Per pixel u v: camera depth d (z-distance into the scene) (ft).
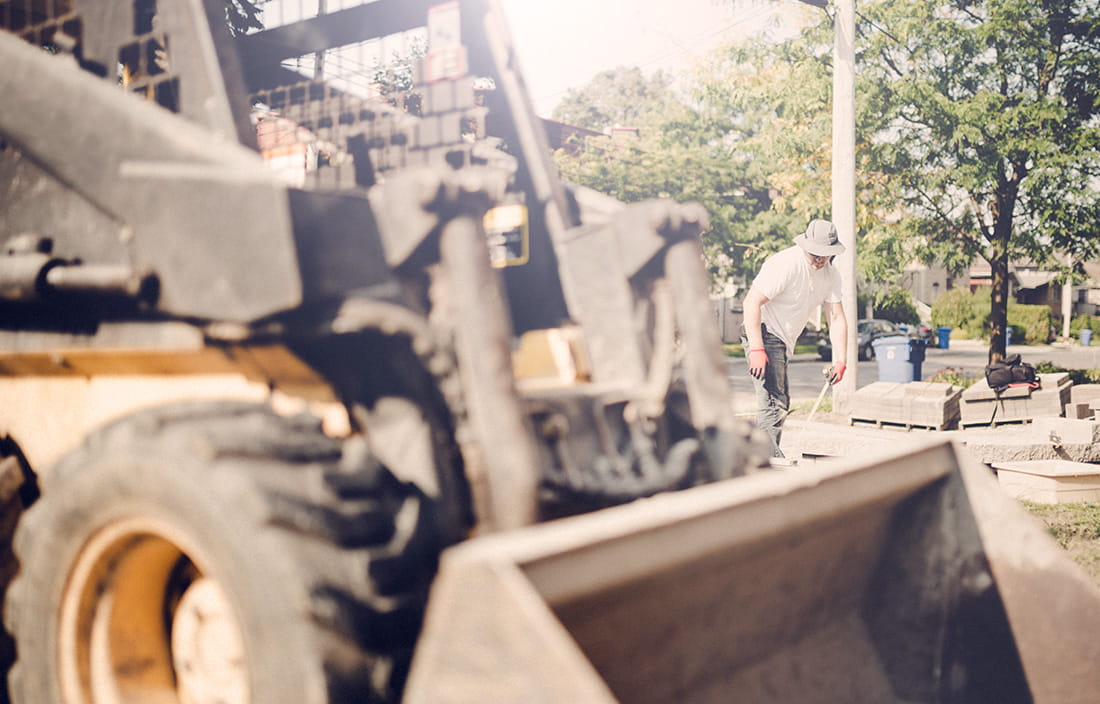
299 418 5.95
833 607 7.85
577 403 7.13
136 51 8.39
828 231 17.90
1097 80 50.72
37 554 6.20
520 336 9.02
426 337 5.99
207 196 5.97
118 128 6.50
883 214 55.21
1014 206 55.11
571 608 4.66
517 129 9.39
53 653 6.16
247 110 7.95
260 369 6.60
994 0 50.37
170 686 6.30
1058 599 7.59
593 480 6.75
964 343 144.66
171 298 6.20
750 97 61.46
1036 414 29.55
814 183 57.31
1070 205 52.19
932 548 8.11
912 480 7.58
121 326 6.82
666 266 8.20
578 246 8.53
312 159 10.54
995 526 7.89
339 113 10.07
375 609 5.25
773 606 6.98
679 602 5.83
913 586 8.14
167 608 6.39
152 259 6.28
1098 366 84.28
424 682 4.27
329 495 5.43
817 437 23.20
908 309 145.28
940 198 53.42
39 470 8.04
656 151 71.82
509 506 5.87
